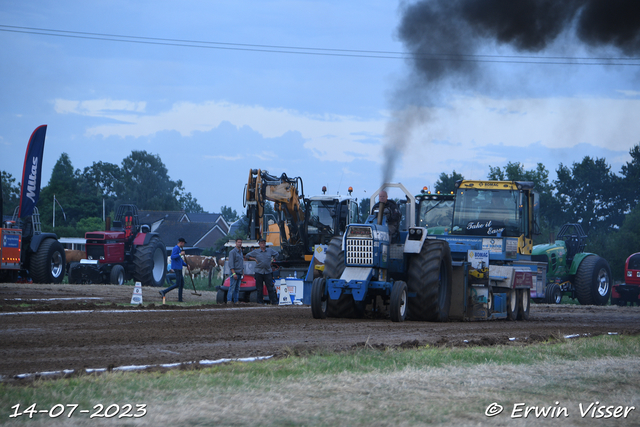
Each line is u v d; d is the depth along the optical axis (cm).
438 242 4353
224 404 1454
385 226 4184
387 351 2312
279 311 4584
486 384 1781
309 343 2636
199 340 2664
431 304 4128
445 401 1547
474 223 5303
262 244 5819
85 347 2370
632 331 3712
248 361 2075
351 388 1658
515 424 1373
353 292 3922
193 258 12194
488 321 4616
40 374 1772
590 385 1817
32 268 7444
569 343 2812
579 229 9181
